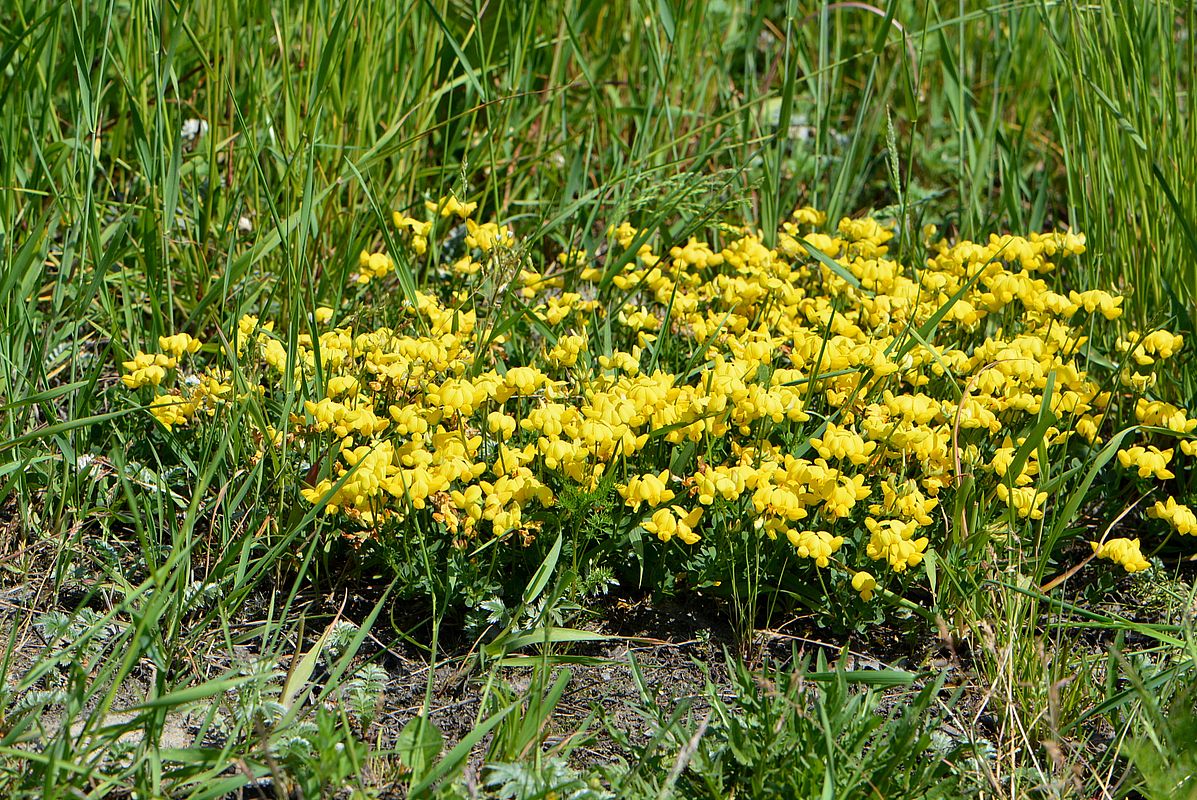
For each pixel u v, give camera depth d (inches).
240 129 154.4
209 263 156.0
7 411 120.9
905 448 111.8
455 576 108.8
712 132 186.2
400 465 109.4
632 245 140.6
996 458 111.0
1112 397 139.1
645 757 91.5
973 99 201.9
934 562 109.3
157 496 115.2
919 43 201.0
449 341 119.9
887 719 100.2
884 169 195.6
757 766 89.6
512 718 92.0
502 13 172.2
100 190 159.0
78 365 138.4
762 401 107.5
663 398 110.4
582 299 150.3
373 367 118.3
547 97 175.2
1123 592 119.8
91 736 87.7
